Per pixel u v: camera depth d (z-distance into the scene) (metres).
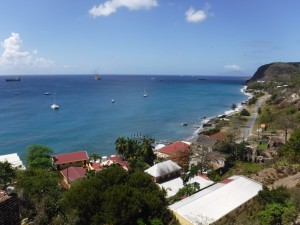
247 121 148.25
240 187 52.00
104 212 35.75
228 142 91.00
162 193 43.75
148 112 184.50
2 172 44.81
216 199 47.66
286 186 51.03
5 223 16.23
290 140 73.81
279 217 38.62
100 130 134.50
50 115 167.88
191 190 56.22
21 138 118.62
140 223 36.12
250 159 85.69
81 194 37.00
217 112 190.38
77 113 176.00
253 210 46.34
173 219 42.66
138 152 88.00
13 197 16.92
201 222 41.16
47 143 113.00
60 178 72.00
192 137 126.31
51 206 33.81
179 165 79.88
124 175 42.25
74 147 109.62
